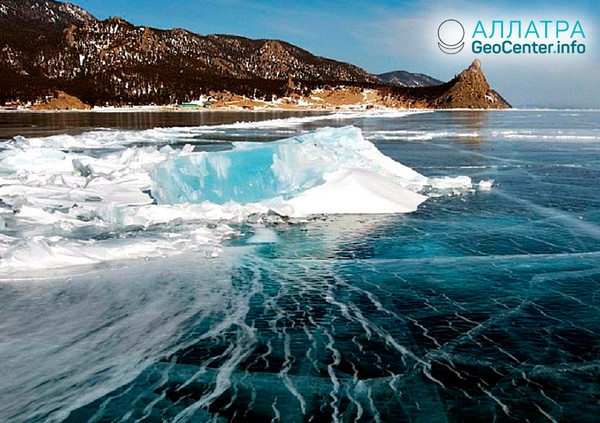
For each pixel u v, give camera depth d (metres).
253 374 5.71
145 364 5.92
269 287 8.30
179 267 9.19
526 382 5.54
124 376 5.68
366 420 4.90
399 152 27.97
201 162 14.32
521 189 16.89
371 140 35.78
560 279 8.62
